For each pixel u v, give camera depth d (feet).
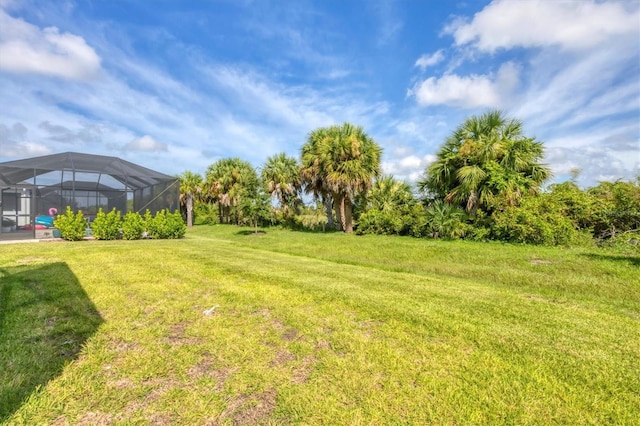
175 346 9.45
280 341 9.91
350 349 9.40
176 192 51.72
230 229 69.92
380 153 53.11
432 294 15.62
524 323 11.75
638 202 31.12
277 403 6.85
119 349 9.20
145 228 44.21
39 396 6.86
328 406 6.74
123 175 49.93
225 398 7.00
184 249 31.14
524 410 6.68
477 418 6.41
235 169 80.02
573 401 7.01
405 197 53.78
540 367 8.46
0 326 10.62
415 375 8.00
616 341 10.25
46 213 44.24
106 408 6.57
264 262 24.22
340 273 20.43
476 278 21.40
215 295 14.75
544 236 33.24
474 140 42.27
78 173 45.09
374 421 6.31
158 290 15.44
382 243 38.81
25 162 44.27
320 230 63.36
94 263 22.29
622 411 6.69
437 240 40.55
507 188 37.73
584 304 14.53
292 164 68.13
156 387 7.36
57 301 13.39
